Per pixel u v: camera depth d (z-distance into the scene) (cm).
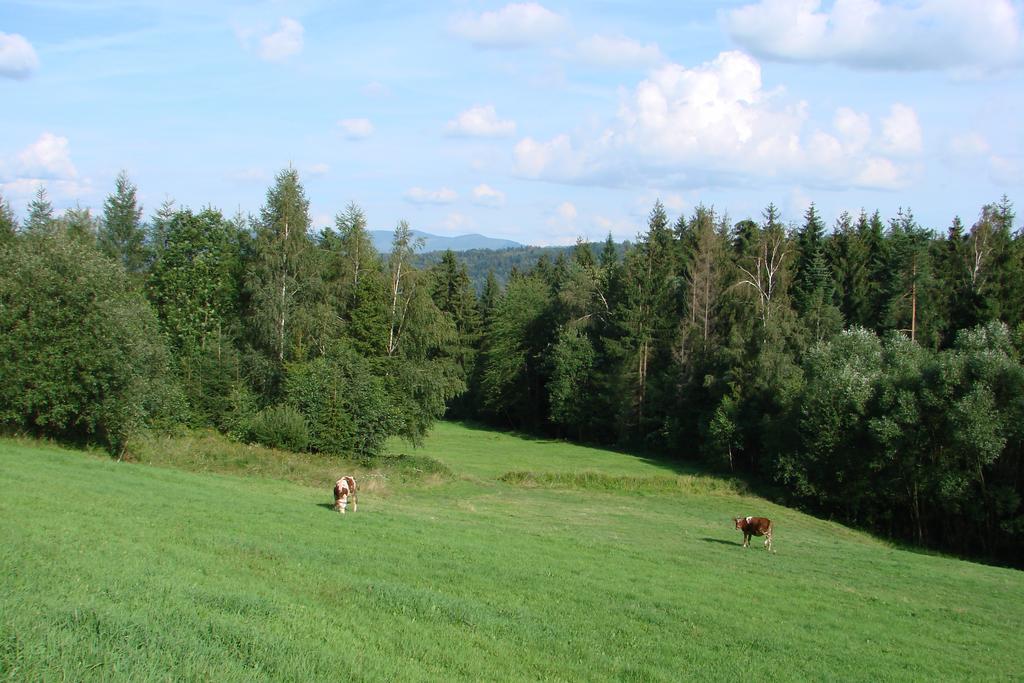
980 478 4597
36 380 3750
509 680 1172
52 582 1187
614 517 4191
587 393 8912
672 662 1420
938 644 1872
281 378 5547
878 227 7988
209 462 4275
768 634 1728
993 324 5000
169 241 6181
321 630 1215
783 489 5744
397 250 6125
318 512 2806
